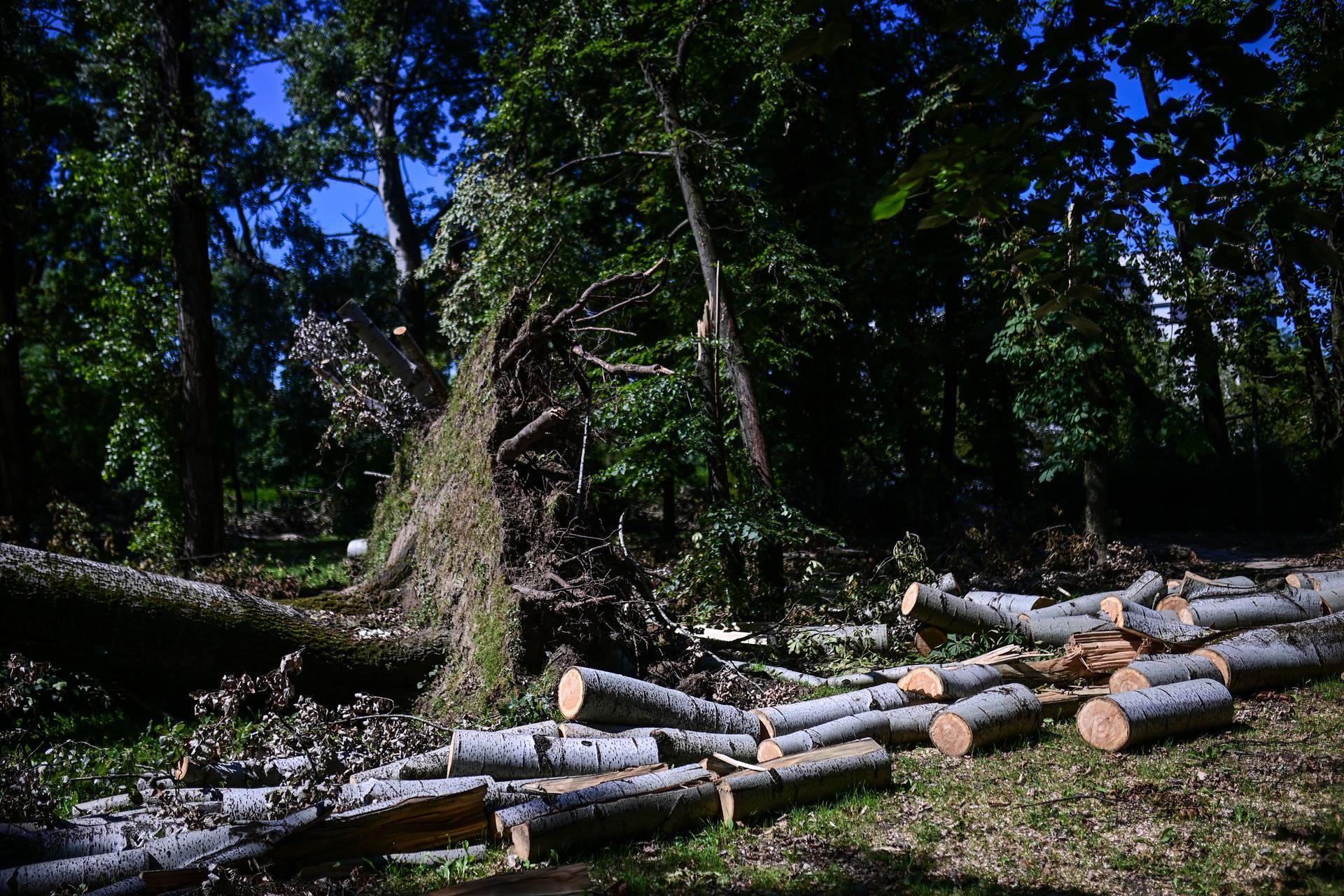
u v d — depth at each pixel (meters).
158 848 4.58
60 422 25.88
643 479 13.96
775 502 12.13
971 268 19.59
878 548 20.45
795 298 15.60
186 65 18.16
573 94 17.41
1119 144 3.09
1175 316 14.97
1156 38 2.69
